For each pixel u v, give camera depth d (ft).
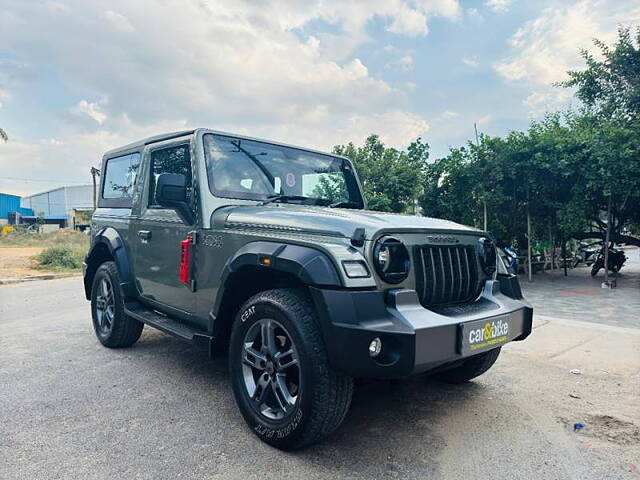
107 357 13.98
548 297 26.91
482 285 9.91
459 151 33.96
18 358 13.87
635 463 8.03
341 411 7.79
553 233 36.81
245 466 7.73
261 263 8.48
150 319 12.28
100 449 8.25
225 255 9.88
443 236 9.20
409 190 42.11
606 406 10.59
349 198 13.98
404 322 7.50
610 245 36.32
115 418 9.59
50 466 7.64
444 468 7.79
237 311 9.87
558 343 16.03
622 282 34.01
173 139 12.28
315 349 7.66
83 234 101.76
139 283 13.48
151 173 13.17
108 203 15.90
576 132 32.01
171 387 11.44
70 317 20.65
